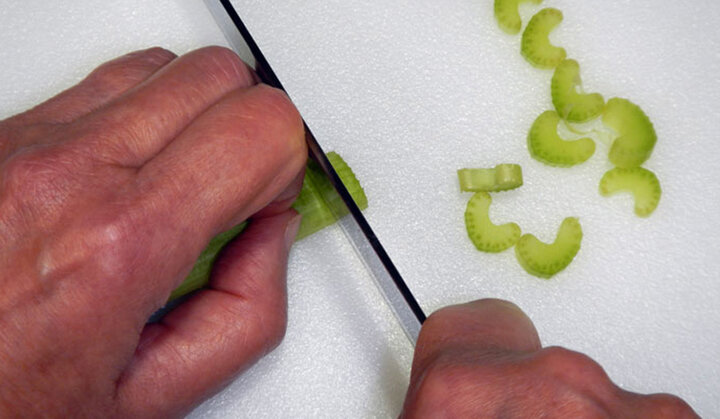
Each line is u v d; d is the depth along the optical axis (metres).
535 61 0.46
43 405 0.36
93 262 0.35
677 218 0.46
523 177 0.46
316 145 0.41
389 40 0.46
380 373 0.43
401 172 0.45
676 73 0.47
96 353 0.36
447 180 0.45
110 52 0.46
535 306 0.45
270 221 0.42
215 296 0.40
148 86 0.38
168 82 0.38
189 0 0.46
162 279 0.36
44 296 0.35
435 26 0.47
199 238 0.37
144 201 0.36
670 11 0.47
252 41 0.42
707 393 0.44
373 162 0.45
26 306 0.35
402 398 0.43
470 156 0.46
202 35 0.46
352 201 0.41
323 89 0.46
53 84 0.45
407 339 0.44
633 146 0.45
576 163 0.45
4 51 0.45
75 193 0.36
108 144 0.36
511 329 0.38
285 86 0.46
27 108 0.45
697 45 0.47
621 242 0.45
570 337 0.45
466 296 0.45
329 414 0.43
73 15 0.46
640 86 0.47
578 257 0.45
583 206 0.46
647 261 0.45
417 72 0.46
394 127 0.46
